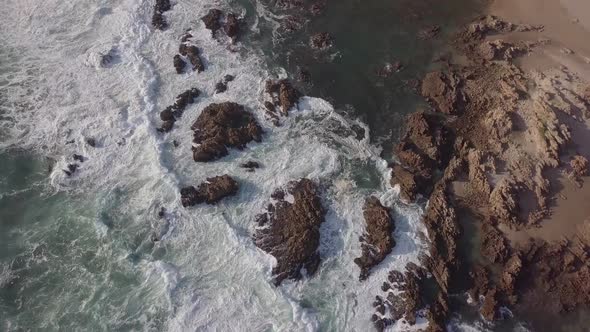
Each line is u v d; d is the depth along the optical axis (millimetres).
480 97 28312
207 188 25188
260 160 26625
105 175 26109
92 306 22203
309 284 22875
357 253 23688
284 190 25453
